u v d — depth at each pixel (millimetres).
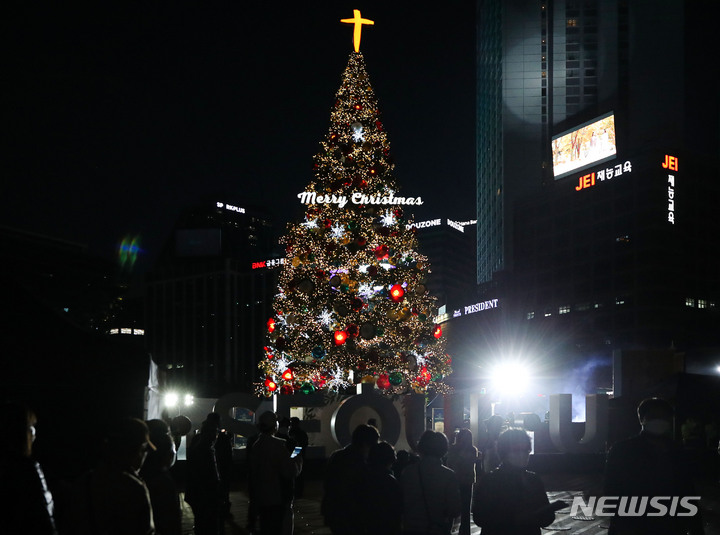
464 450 11969
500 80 160875
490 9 174875
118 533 4770
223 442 14227
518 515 6277
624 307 118062
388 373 28703
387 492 6691
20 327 13414
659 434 6363
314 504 18562
